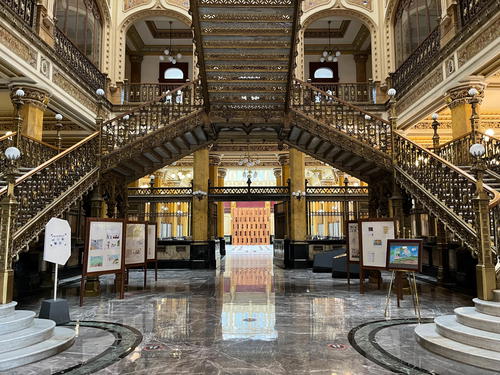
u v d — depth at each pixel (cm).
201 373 361
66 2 1112
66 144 1494
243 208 3419
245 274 1197
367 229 812
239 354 416
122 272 761
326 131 863
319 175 2459
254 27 744
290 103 873
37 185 639
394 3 1365
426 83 1133
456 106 971
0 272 491
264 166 2380
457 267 905
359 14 1470
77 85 1133
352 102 1407
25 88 909
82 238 1205
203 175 1402
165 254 1393
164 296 788
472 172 809
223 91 844
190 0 676
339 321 565
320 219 2281
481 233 496
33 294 831
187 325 543
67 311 557
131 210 1507
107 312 631
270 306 679
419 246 571
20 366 380
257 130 1020
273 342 460
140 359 401
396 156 838
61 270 1059
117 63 1440
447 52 994
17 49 836
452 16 984
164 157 1013
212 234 1440
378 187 966
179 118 867
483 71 895
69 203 718
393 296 776
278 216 1584
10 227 509
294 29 723
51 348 412
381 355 411
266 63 805
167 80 1888
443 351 407
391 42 1419
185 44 1905
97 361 395
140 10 1450
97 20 1357
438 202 682
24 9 875
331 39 1858
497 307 440
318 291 845
